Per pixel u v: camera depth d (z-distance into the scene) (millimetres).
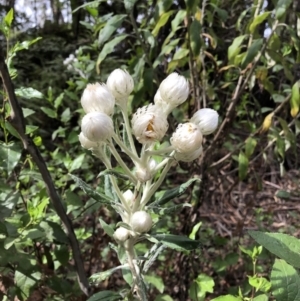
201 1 2506
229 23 3086
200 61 2291
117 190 1035
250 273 1943
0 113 1352
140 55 2152
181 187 1077
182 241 1051
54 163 2467
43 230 1451
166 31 2943
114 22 1919
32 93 1344
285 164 4234
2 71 1220
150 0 2223
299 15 2080
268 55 2111
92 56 4652
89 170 2393
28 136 1346
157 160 1469
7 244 1300
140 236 1063
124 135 1090
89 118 929
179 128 962
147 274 1854
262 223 2924
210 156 2172
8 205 1401
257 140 2303
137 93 2014
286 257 962
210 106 2785
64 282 1535
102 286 2002
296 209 3172
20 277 1423
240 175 2170
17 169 1812
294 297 955
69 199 1607
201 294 1591
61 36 6020
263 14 1975
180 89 1009
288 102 2443
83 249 2158
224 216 3158
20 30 5621
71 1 3773
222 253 2373
